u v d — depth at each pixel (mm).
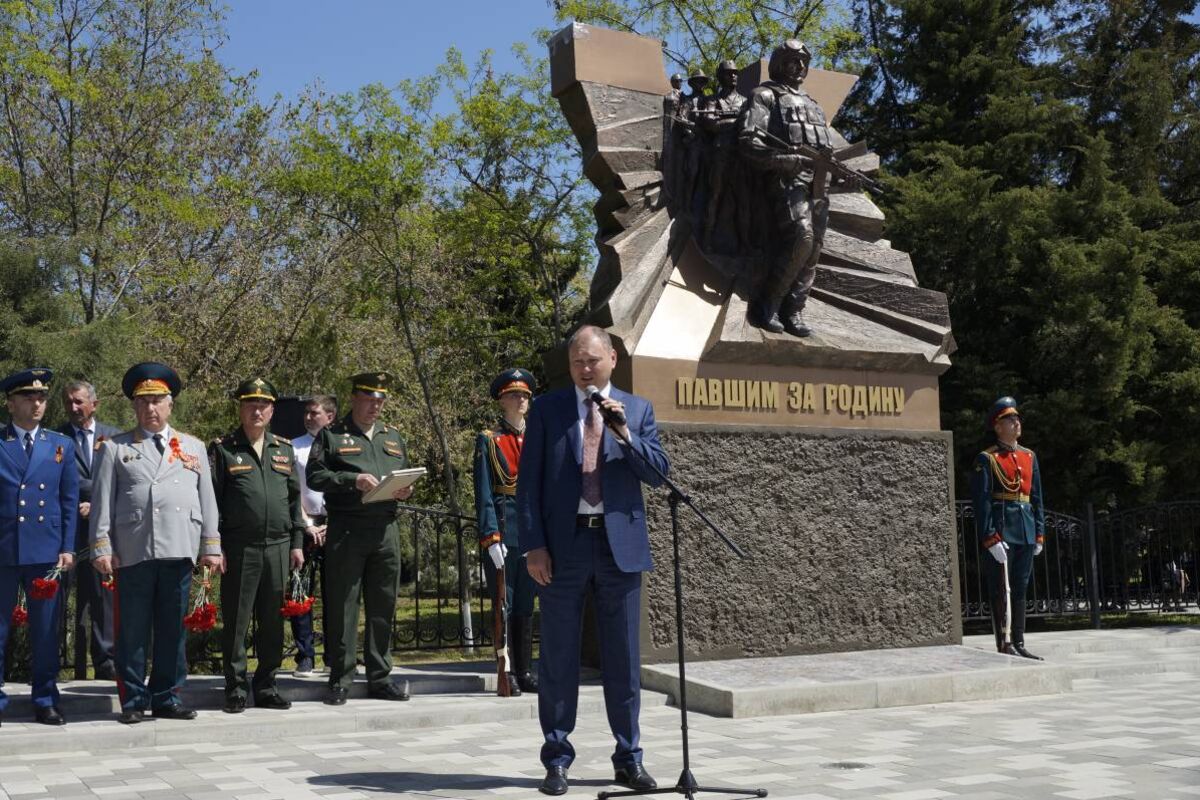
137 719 7375
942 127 22172
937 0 22516
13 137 18547
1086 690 9531
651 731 7520
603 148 10242
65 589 8953
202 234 22031
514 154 21062
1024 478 10633
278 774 6035
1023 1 23516
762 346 10195
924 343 11242
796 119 10422
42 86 18328
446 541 19172
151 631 7594
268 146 22781
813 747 6832
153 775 6020
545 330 22281
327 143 19781
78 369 13055
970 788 5586
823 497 10406
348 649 8312
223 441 8164
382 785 5734
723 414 10070
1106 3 23547
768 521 10086
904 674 8969
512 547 8898
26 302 13781
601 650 5812
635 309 9836
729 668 9258
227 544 7992
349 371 22922
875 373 10945
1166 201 20078
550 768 5598
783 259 10391
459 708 7973
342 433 8469
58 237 14734
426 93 20266
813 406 10555
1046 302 18547
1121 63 22500
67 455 7758
